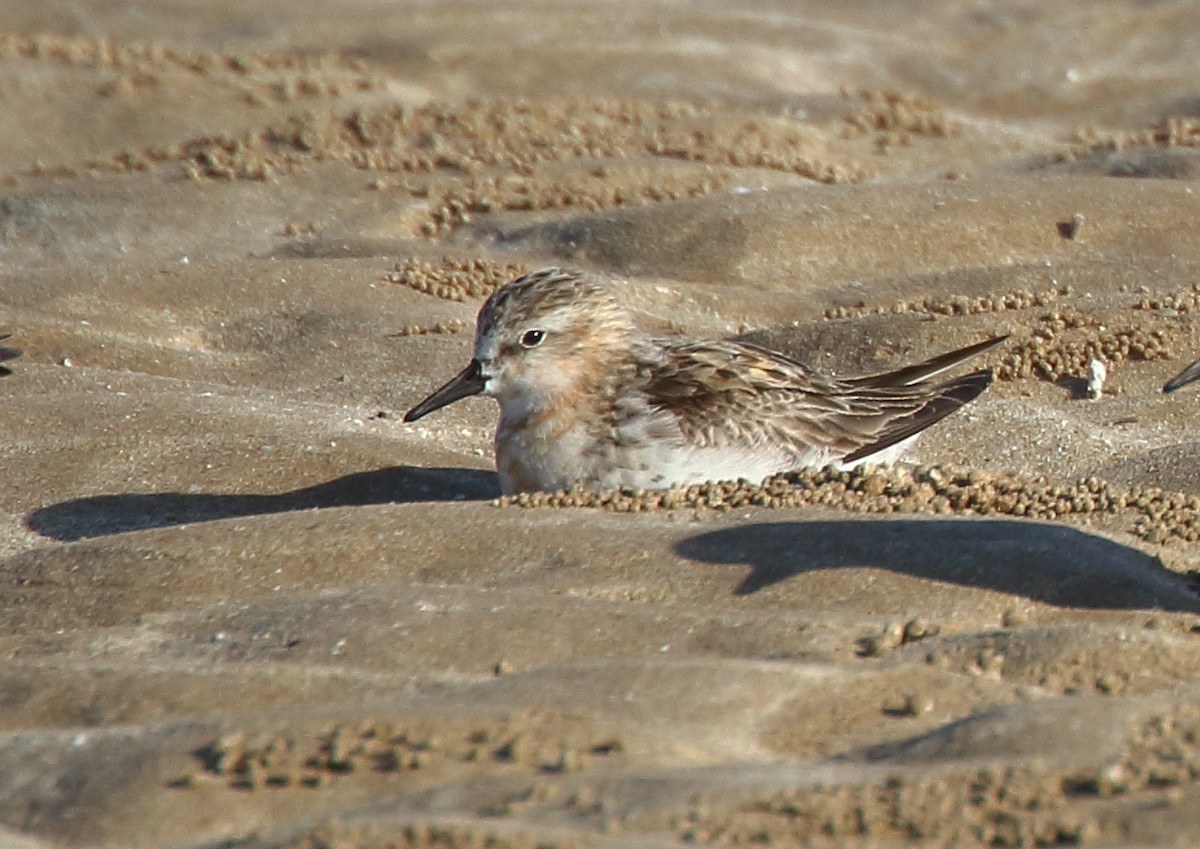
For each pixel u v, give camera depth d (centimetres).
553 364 1212
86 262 2019
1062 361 1552
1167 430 1450
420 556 1045
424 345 1669
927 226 1930
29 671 877
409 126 2423
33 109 2483
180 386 1557
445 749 763
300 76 2608
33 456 1369
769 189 2075
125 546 1072
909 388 1302
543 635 912
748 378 1237
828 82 2756
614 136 2408
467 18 2891
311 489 1331
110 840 713
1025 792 716
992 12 3091
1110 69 2830
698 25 2912
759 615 933
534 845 664
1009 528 1024
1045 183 2023
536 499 1134
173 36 2858
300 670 869
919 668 852
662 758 756
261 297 1814
